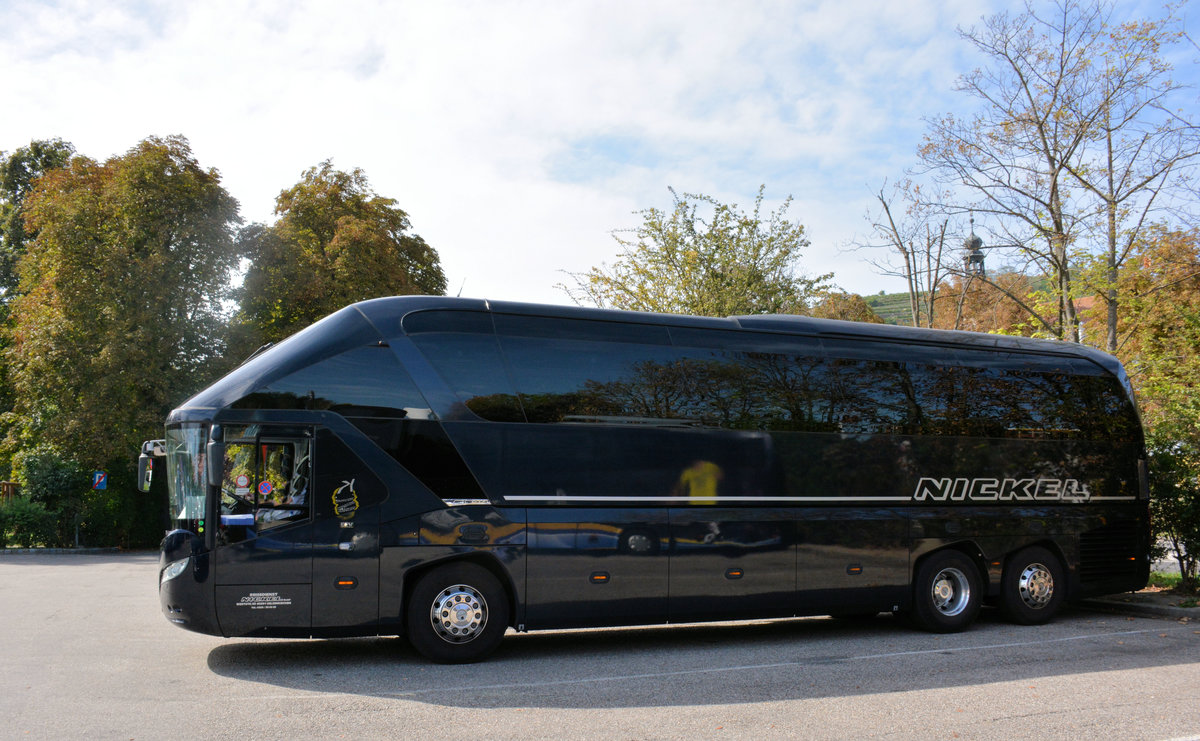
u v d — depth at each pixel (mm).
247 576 8180
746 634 10938
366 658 8969
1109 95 17922
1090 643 10008
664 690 7430
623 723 6277
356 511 8469
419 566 8570
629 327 9758
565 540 8977
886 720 6379
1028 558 11492
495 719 6387
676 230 23938
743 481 9852
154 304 27812
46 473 29484
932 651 9516
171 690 7297
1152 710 6719
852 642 10234
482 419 8898
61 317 27547
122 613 11984
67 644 9453
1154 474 12844
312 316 31812
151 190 28422
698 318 10227
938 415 11148
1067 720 6398
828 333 10836
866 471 10570
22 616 11648
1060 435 11922
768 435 10070
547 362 9266
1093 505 12031
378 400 8688
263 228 31312
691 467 9617
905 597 10680
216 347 29469
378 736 5902
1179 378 15914
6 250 39469
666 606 9359
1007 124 18750
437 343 8961
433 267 39625
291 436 8453
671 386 9711
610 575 9117
